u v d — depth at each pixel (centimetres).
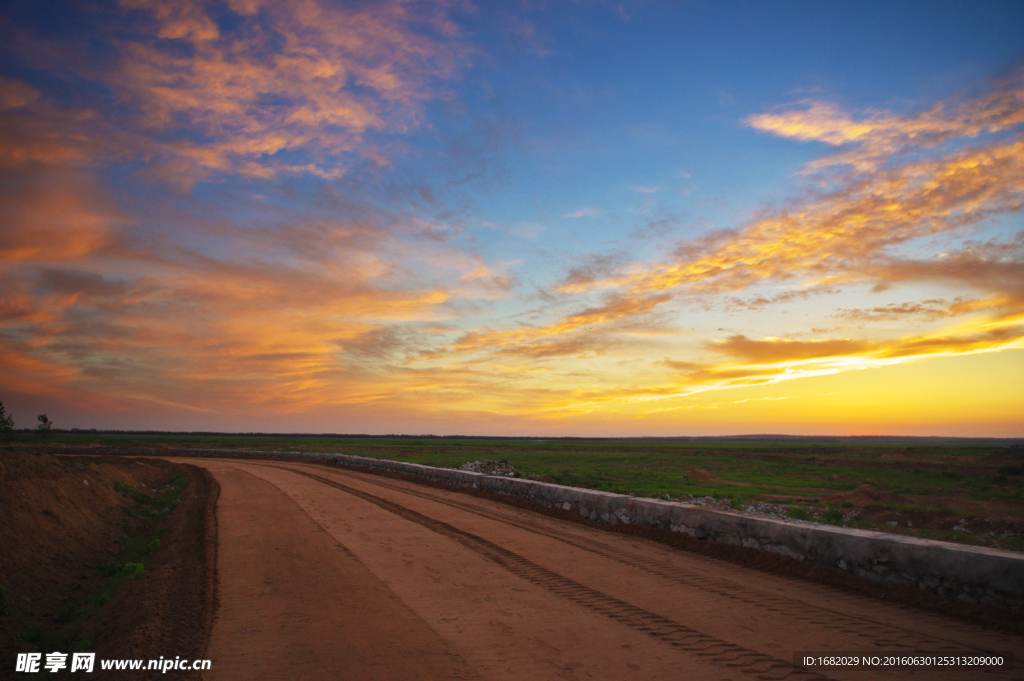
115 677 445
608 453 7538
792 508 1938
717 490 2592
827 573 729
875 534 712
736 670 446
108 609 696
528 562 847
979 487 2836
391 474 2794
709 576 760
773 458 5934
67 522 1229
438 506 1548
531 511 1450
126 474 2439
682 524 995
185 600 666
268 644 512
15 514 1044
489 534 1095
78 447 6494
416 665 462
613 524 1175
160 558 993
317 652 492
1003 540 1372
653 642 513
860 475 3700
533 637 528
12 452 1431
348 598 661
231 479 2528
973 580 579
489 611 609
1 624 703
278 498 1731
